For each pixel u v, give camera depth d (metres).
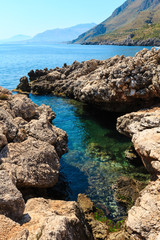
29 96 46.59
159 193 11.25
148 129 16.83
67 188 16.12
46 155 13.38
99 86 29.66
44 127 15.47
